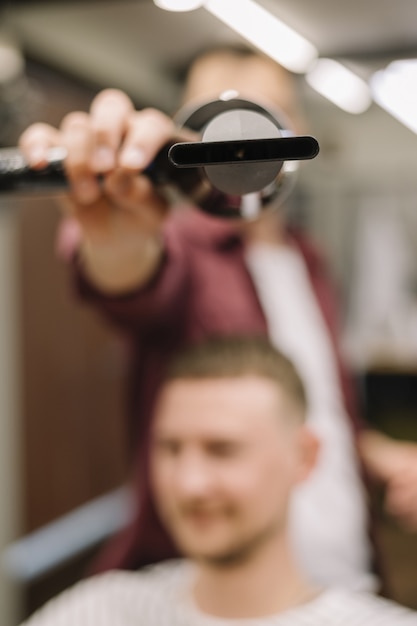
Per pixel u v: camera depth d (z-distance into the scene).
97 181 0.37
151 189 0.38
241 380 0.63
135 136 0.35
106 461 1.97
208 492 0.61
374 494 0.93
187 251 0.79
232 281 0.84
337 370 0.99
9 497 1.62
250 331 0.83
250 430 0.61
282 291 0.94
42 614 0.74
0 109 0.79
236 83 0.57
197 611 0.65
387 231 1.67
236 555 0.62
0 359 1.59
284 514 0.64
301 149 0.29
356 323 1.76
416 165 1.07
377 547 0.87
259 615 0.63
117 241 0.46
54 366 1.76
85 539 1.83
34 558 1.67
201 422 0.61
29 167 0.37
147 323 0.74
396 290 1.79
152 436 0.81
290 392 0.65
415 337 1.67
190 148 0.30
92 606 0.70
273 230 0.99
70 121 0.37
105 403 1.96
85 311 1.86
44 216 1.69
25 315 1.66
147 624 0.67
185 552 0.68
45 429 1.74
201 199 0.35
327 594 0.65
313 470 0.67
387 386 1.51
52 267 1.73
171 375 0.65
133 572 0.77
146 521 0.84
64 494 1.80
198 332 0.80
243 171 0.31
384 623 0.63
